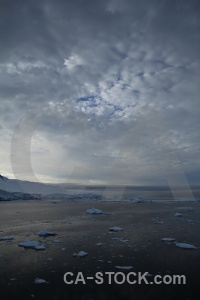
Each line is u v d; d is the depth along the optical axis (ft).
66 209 73.97
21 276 23.77
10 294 20.31
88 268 25.72
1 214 63.93
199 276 23.67
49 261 27.84
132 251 31.48
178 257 29.07
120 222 52.42
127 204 88.89
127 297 19.89
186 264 26.76
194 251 31.35
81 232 42.73
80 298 19.67
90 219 56.18
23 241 35.19
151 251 31.48
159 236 39.47
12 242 36.04
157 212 67.36
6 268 25.80
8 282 22.49
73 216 60.70
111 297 19.89
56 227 47.11
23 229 45.21
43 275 24.02
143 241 36.40
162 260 28.07
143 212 67.51
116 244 34.83
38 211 69.10
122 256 29.50
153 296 20.06
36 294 20.31
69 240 37.19
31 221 53.42
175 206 81.56
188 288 21.31
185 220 54.49
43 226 47.96
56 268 25.77
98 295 20.21
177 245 33.55
